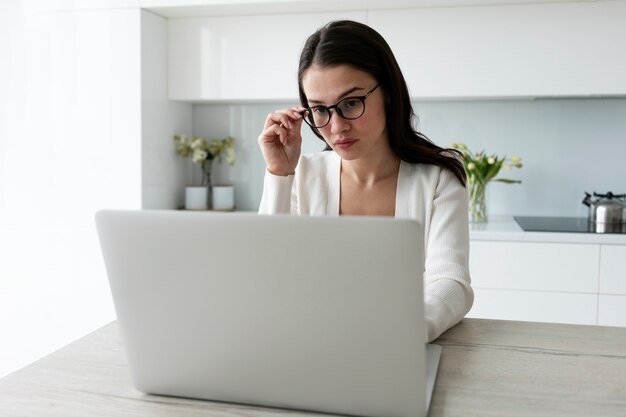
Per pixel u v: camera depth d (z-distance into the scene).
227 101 3.41
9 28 3.08
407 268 0.70
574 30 2.83
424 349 0.73
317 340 0.75
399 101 1.39
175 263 0.77
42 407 0.82
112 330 1.15
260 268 0.74
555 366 0.95
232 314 0.77
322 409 0.79
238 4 2.92
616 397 0.83
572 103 3.22
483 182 3.07
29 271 3.15
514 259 2.74
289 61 3.08
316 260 0.72
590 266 2.68
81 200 3.07
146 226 0.76
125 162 3.01
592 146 3.22
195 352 0.81
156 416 0.79
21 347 3.18
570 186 3.26
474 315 2.79
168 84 3.23
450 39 2.93
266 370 0.79
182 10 3.03
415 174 1.47
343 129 1.29
